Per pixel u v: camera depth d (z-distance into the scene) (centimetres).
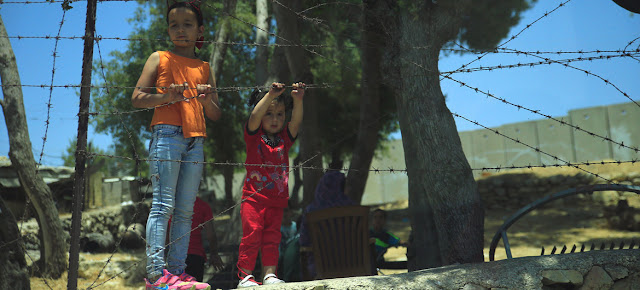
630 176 1378
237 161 1585
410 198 424
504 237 352
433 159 382
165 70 287
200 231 409
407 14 407
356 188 837
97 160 1038
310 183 789
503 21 445
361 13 438
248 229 295
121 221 1037
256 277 427
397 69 403
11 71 690
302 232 389
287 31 615
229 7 809
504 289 281
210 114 301
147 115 968
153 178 278
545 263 294
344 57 646
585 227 1129
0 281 401
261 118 301
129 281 682
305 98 806
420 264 414
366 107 844
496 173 1725
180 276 282
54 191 936
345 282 271
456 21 404
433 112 386
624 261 302
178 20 296
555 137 2197
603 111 2122
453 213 374
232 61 1404
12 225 425
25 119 692
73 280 239
